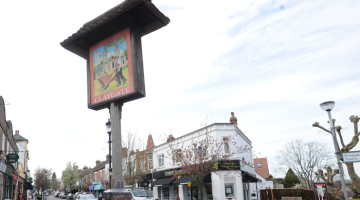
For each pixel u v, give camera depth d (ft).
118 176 23.94
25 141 161.17
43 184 179.93
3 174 75.87
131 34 25.79
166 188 104.27
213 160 69.21
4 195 77.56
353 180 53.21
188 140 92.73
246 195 94.27
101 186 168.25
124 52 25.93
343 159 36.88
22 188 137.90
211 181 82.79
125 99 25.84
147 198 61.77
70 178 250.98
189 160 71.72
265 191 96.78
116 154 24.43
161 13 25.45
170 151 100.48
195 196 82.69
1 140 72.64
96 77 27.37
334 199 81.30
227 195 81.00
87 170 256.11
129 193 23.53
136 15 26.04
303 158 144.05
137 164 112.06
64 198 218.18
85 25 27.68
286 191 93.20
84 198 81.87
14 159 72.02
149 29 27.04
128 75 25.17
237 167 82.28
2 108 73.36
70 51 29.43
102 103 26.37
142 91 25.13
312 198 90.48
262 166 191.01
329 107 39.83
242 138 98.89
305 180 141.18
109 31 27.32
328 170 85.51
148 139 134.41
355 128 52.49
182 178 90.48
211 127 85.97
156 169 109.91
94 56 27.96
